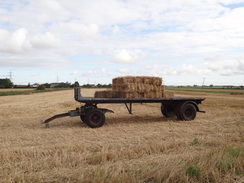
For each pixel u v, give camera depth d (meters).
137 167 4.02
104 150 5.38
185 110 10.28
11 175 3.78
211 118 10.97
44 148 5.45
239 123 9.19
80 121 10.30
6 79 90.81
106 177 3.62
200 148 5.52
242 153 4.63
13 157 4.73
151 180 3.66
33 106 17.02
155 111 14.05
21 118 11.07
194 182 3.55
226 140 6.26
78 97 8.65
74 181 3.62
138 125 8.99
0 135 7.14
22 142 6.26
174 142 5.83
